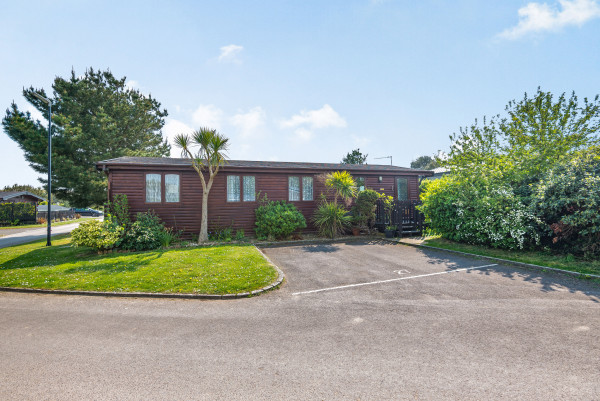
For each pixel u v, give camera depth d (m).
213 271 7.45
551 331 3.99
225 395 2.74
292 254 10.27
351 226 14.67
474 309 4.88
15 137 21.27
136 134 28.17
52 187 22.03
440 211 11.47
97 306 5.44
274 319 4.67
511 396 2.66
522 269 7.52
